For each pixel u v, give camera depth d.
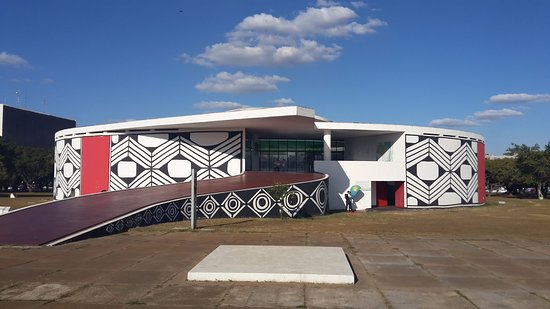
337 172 37.97
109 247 14.30
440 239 16.23
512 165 72.50
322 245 14.68
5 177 61.53
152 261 11.94
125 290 8.98
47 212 20.80
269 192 26.64
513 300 8.41
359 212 34.78
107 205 22.41
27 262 11.87
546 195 75.88
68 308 7.78
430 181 40.31
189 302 8.15
